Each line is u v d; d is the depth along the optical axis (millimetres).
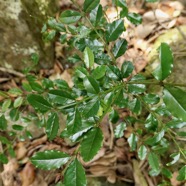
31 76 528
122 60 744
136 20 422
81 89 345
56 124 284
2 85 781
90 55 301
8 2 648
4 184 696
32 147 722
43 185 690
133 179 677
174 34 762
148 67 729
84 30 392
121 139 701
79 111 281
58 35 799
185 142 607
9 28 686
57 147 715
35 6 703
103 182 672
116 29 374
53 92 273
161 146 416
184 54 697
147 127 384
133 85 330
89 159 226
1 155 480
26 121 498
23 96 508
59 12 806
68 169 232
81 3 810
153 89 649
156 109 385
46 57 760
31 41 718
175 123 369
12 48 727
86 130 256
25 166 709
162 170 463
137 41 771
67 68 781
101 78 319
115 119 404
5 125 458
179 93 217
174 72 674
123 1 391
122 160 695
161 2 825
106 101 284
